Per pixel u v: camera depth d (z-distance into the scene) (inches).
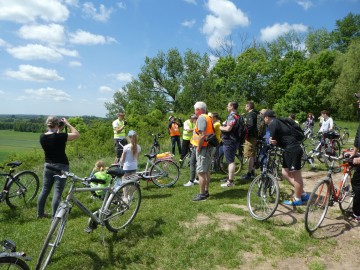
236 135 271.1
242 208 218.1
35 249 171.9
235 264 153.9
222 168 337.1
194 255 161.9
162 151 581.9
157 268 153.9
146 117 1008.9
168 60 1745.8
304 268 151.4
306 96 1535.4
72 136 206.7
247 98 1592.0
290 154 207.5
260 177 205.2
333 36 2178.9
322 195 189.0
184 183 308.7
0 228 202.1
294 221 194.4
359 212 197.0
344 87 1309.1
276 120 210.5
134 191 200.8
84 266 154.6
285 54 2003.0
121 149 382.9
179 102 1660.9
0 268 117.1
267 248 166.4
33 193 253.4
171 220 200.1
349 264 154.3
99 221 171.9
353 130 995.3
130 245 173.0
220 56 1753.2
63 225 149.0
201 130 229.9
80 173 400.2
